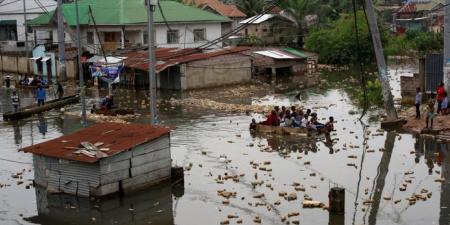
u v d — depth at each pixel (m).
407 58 73.12
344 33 68.12
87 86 52.03
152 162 20.84
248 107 38.31
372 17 29.45
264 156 25.19
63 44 54.94
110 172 19.61
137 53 53.66
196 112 37.44
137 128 21.95
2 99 45.66
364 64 68.06
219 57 50.41
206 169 23.30
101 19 58.75
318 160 24.27
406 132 28.97
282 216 17.69
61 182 20.52
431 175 21.52
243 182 21.38
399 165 23.02
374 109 36.66
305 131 29.17
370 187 20.34
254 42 72.56
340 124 32.03
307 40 71.12
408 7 92.81
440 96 31.59
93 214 18.55
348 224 16.89
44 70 60.56
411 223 16.83
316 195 19.61
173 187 21.00
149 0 23.91
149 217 18.14
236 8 85.19
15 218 18.45
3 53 67.12
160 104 41.16
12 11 74.94
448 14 31.83
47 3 77.25
